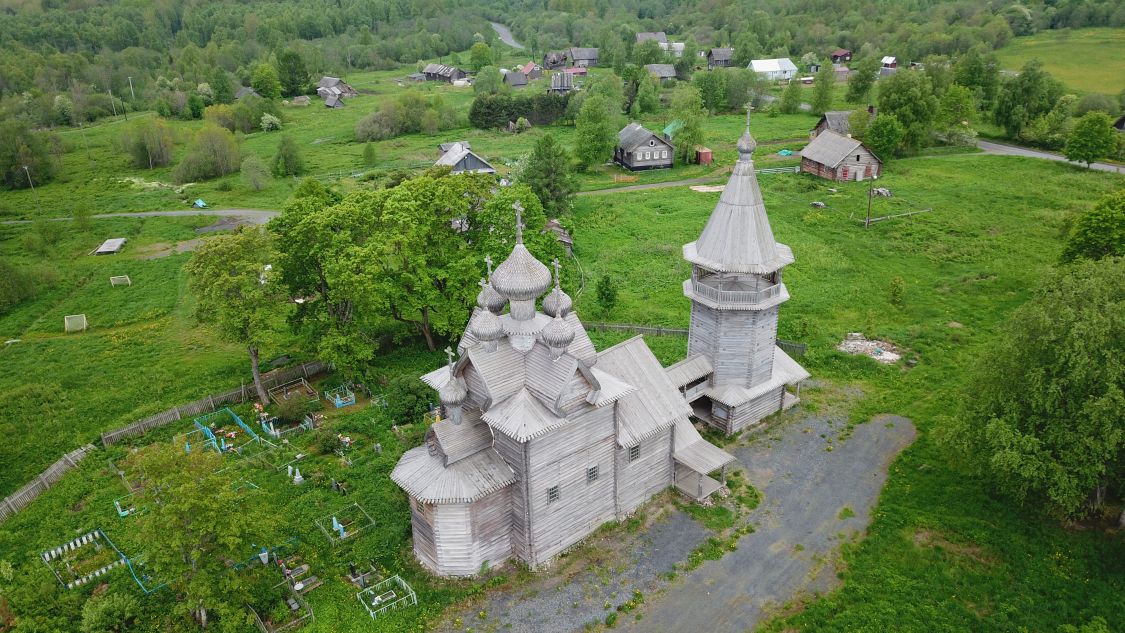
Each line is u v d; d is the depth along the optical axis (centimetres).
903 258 8162
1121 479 3838
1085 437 3653
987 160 12012
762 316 5025
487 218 6291
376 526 4338
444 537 3891
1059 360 3747
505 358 3991
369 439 5197
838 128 13388
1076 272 4256
